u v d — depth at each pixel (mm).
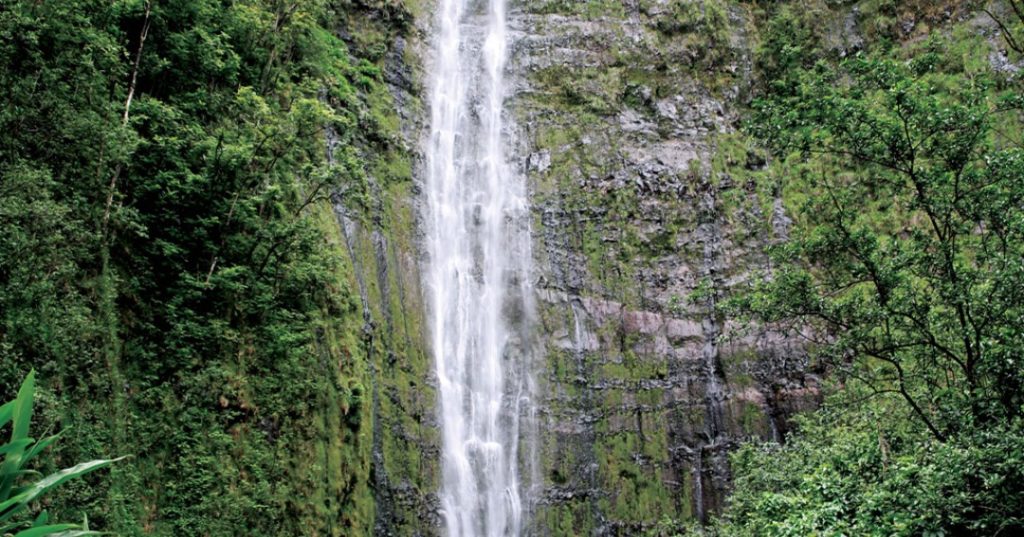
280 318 19031
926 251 12398
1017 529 10266
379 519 20875
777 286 12812
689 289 28469
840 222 12617
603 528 24969
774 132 13141
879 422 13734
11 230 12766
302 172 20891
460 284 27438
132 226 16125
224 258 18219
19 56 14266
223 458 16375
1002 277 11164
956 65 28562
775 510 13047
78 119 14789
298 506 17828
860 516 11211
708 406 26891
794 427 26016
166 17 19000
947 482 10414
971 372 11727
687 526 22344
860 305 12516
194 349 16969
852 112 12227
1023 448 10047
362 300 23094
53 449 12477
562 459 25750
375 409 22109
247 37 21422
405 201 26984
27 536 3857
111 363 14562
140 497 14336
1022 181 11562
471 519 23844
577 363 27250
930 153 12102
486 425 25641
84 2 15797
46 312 13047
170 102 18469
